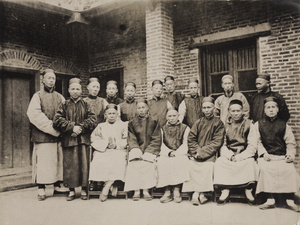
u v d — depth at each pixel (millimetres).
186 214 3920
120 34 8086
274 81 5848
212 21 6535
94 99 5324
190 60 6840
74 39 8375
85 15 7062
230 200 4457
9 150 7176
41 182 4777
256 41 6047
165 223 3645
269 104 4305
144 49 7684
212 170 4316
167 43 6320
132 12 7207
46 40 7727
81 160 4770
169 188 4551
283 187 3947
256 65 6156
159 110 5215
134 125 4902
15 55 7129
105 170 4664
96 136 4934
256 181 4125
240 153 4344
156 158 4664
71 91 4891
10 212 4141
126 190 4605
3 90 7109
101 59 8500
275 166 4055
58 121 4691
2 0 6316
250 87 6266
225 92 5082
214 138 4512
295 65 5625
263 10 5922
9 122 7195
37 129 4824
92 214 4094
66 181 4688
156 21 6242
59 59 8008
